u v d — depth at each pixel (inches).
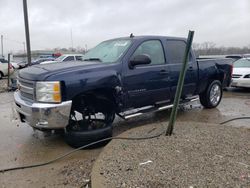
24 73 209.0
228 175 138.9
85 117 212.5
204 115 301.1
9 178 161.2
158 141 187.2
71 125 206.1
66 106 188.4
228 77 343.3
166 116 297.9
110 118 222.1
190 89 285.9
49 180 157.2
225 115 302.7
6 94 491.8
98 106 217.8
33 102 193.3
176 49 270.5
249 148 172.9
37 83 188.9
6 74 841.5
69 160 184.1
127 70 223.8
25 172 168.2
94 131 201.2
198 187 129.0
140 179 137.9
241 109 333.7
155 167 149.2
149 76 238.1
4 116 309.6
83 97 208.4
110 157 164.9
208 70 305.9
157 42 255.6
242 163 151.9
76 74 194.9
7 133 245.1
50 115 185.2
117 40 253.6
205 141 184.7
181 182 133.6
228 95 448.1
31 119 192.4
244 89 509.7
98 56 244.2
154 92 244.4
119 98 218.1
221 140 186.5
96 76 202.5
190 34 185.6
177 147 175.0
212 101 329.4
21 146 212.4
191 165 150.3
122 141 190.5
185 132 204.7
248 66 502.3
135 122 277.1
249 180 134.2
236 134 199.9
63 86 188.7
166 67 253.4
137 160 158.7
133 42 236.2
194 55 292.0
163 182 134.3
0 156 193.3
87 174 161.3
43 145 213.8
